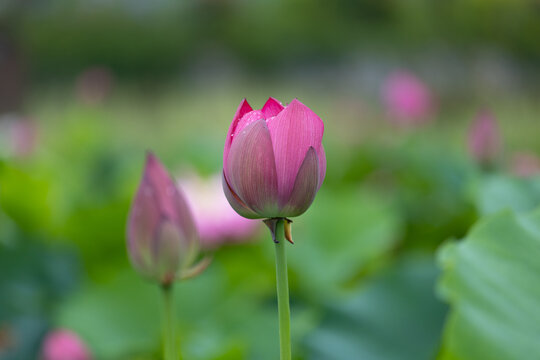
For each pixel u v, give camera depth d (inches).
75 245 91.9
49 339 67.2
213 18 901.2
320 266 85.7
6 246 80.5
